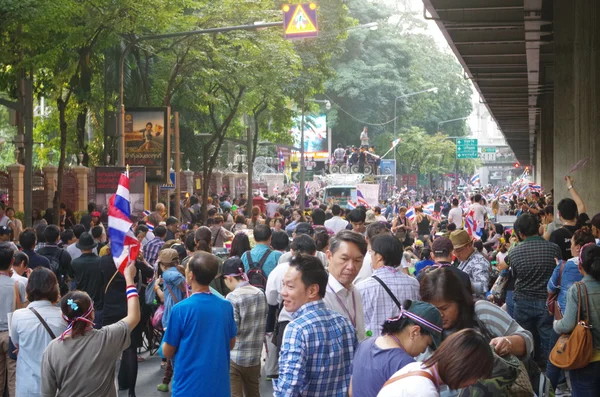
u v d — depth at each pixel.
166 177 24.81
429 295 5.14
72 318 6.32
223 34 27.59
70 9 20.58
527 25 24.45
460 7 24.20
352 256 6.55
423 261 11.55
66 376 6.30
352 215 13.39
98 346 6.36
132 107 24.81
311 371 5.52
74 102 32.78
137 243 6.70
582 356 7.59
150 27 23.94
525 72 38.22
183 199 40.31
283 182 66.94
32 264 11.48
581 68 22.11
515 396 4.68
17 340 7.32
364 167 61.16
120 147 21.94
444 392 4.61
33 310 7.32
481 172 188.38
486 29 27.09
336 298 6.57
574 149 22.44
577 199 13.16
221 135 36.50
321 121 81.62
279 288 9.28
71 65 24.89
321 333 5.54
